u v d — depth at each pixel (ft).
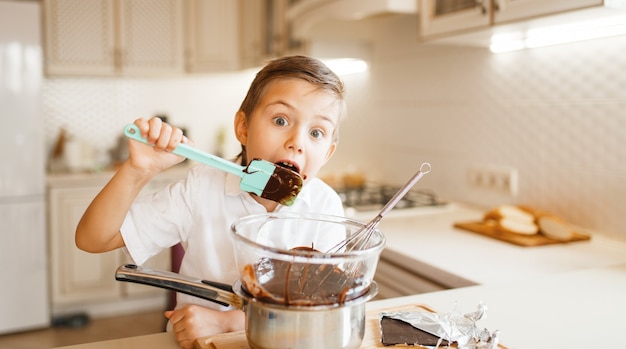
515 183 6.16
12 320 8.75
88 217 2.44
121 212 2.44
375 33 8.47
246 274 1.86
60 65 9.62
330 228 2.37
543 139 5.78
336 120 2.61
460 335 2.19
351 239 2.17
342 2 6.51
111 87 10.74
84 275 9.35
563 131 5.53
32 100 8.64
